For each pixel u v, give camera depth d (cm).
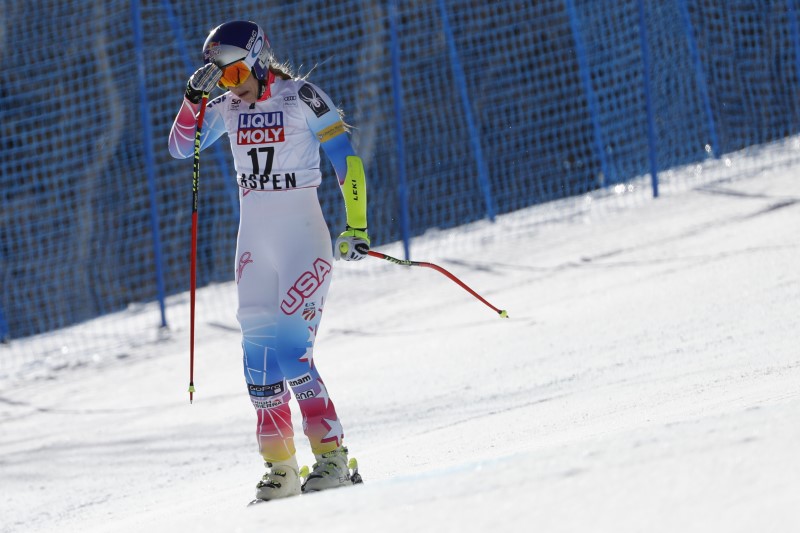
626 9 5306
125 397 3294
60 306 6388
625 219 4488
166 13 6762
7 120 6619
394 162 6475
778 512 563
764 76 5450
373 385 2794
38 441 2864
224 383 3272
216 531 757
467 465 874
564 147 6034
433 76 6612
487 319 3400
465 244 4603
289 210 1369
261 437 1381
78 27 6775
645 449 742
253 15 6762
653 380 2103
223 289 4744
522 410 2064
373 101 6625
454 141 6450
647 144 5234
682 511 595
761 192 4431
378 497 758
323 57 6738
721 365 2108
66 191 6656
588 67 5494
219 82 1380
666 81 5244
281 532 713
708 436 753
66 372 3766
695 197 4572
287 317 1352
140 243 6606
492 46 6444
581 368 2502
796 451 665
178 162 6662
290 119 1370
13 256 6469
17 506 2209
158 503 1941
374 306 3909
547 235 4506
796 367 1786
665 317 2883
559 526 609
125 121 6794
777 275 3109
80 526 1880
